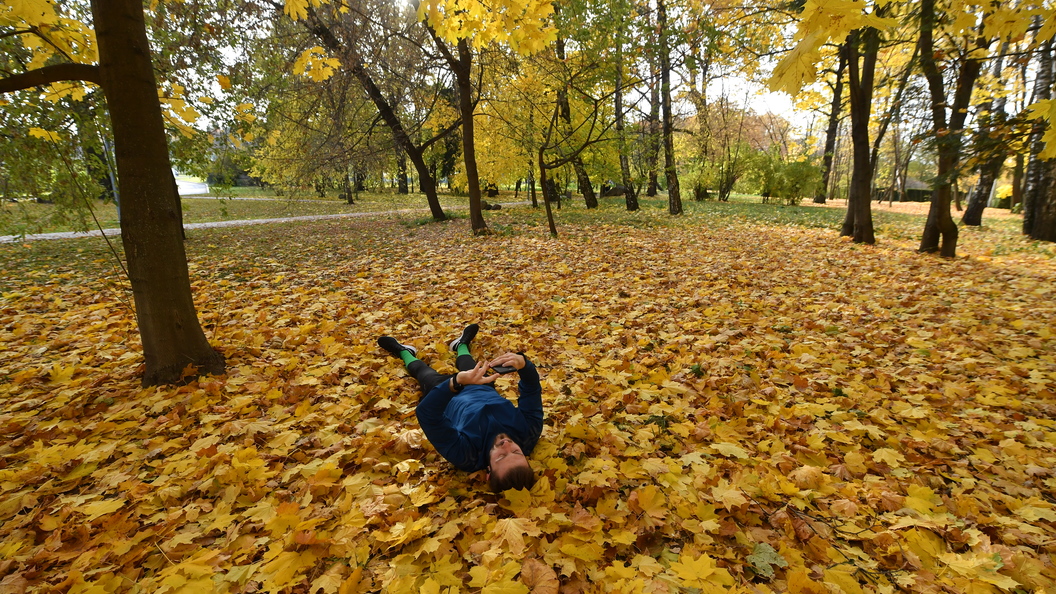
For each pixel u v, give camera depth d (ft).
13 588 5.94
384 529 7.23
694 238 39.50
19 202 24.68
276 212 72.90
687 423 10.46
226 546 6.91
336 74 36.32
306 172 42.93
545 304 19.65
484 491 8.27
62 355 14.25
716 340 15.40
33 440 9.58
